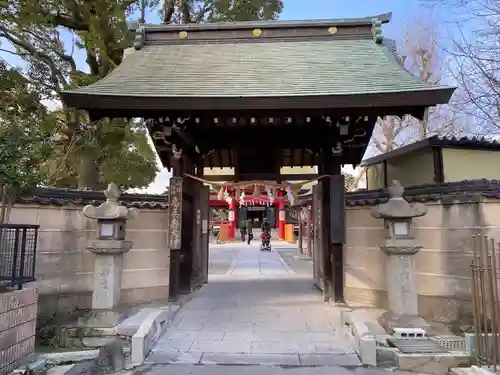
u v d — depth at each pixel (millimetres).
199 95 6086
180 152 7309
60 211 6797
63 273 6750
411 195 6785
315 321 6148
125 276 7363
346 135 7176
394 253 5598
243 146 7941
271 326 5902
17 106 8797
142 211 7738
